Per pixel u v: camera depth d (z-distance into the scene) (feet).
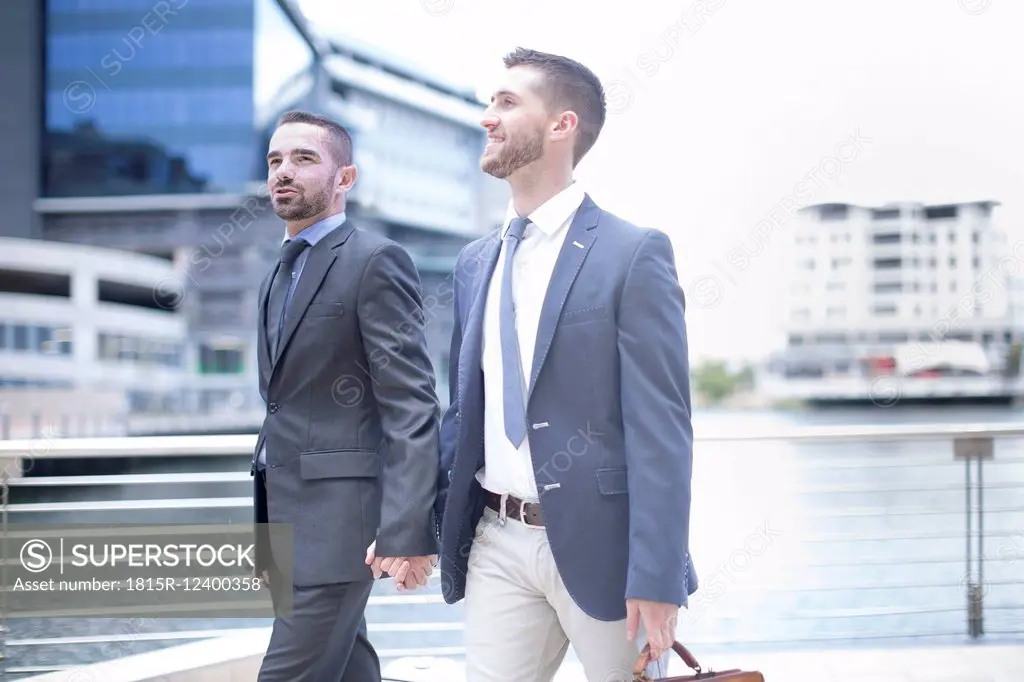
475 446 5.44
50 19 95.40
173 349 78.18
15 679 8.45
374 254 6.04
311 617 5.83
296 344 6.03
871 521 21.18
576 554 4.96
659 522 4.65
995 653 9.78
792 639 10.80
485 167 5.41
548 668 5.63
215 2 97.55
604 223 5.34
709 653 10.03
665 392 4.86
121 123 97.04
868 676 9.05
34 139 95.66
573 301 5.12
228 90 97.76
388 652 10.55
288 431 6.05
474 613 5.43
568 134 5.33
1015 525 20.39
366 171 101.96
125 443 9.37
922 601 13.64
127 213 96.58
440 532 5.96
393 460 5.70
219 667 8.18
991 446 10.89
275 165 6.25
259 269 83.35
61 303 72.33
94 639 8.99
